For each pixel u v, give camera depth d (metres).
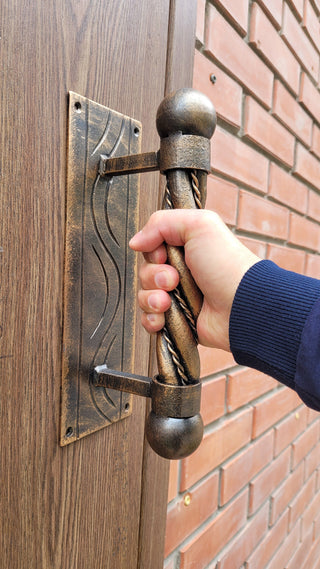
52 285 0.46
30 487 0.46
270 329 0.49
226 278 0.51
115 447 0.55
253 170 0.95
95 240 0.49
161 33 0.57
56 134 0.45
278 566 1.21
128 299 0.54
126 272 0.53
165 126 0.42
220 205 0.83
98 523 0.54
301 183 1.24
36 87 0.43
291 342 0.48
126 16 0.52
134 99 0.54
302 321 0.47
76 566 0.51
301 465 1.38
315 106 1.24
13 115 0.42
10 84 0.41
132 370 0.55
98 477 0.53
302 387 0.47
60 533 0.49
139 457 0.60
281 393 1.18
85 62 0.47
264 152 1.00
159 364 0.44
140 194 0.56
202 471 0.84
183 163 0.42
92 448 0.52
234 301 0.50
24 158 0.43
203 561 0.85
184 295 0.45
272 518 1.16
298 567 1.38
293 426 1.29
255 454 1.05
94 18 0.48
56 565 0.49
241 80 0.85
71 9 0.46
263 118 0.95
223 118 0.81
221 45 0.77
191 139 0.42
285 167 1.14
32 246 0.44
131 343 0.55
